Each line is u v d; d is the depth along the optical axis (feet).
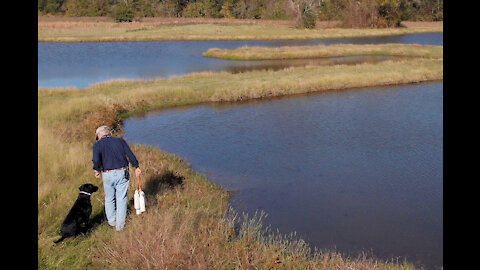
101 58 134.72
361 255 20.71
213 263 17.75
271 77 86.28
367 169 34.88
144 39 194.39
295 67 104.06
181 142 44.83
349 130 48.24
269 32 229.66
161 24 276.62
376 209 26.68
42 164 30.40
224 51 146.92
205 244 18.97
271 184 31.53
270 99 69.15
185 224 20.49
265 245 20.66
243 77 88.38
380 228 23.89
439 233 23.11
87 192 20.04
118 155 19.56
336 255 20.20
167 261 16.83
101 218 22.07
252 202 27.81
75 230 19.40
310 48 150.82
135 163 20.12
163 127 52.11
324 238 22.57
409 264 19.69
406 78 85.05
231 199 28.37
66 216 20.06
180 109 62.80
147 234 18.56
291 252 19.80
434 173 33.53
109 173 19.49
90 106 60.70
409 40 193.47
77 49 158.30
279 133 47.52
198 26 260.01
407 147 41.14
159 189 27.07
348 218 25.26
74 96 69.21
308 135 46.47
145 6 355.77
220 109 61.93
